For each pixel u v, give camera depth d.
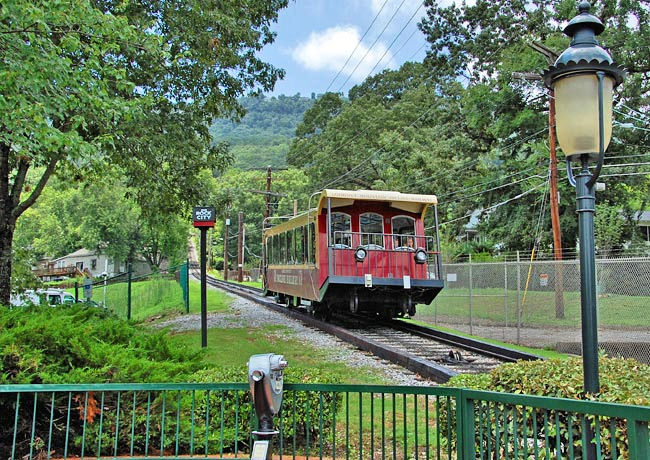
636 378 4.12
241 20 14.42
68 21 7.44
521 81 25.16
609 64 4.04
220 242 97.44
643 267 12.73
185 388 4.09
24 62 6.97
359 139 42.53
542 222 28.55
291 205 66.44
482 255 31.56
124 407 4.99
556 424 2.98
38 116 7.02
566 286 15.41
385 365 10.36
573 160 4.22
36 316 6.32
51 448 4.95
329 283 14.23
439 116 35.88
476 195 31.92
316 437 5.38
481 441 3.34
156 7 12.23
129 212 50.22
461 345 12.48
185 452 4.98
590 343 3.88
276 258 21.42
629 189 29.38
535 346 13.17
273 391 3.46
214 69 14.12
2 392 4.34
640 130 24.25
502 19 31.14
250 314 20.27
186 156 14.31
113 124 10.68
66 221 52.75
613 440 2.66
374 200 14.99
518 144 28.78
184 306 21.73
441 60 35.59
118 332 6.70
